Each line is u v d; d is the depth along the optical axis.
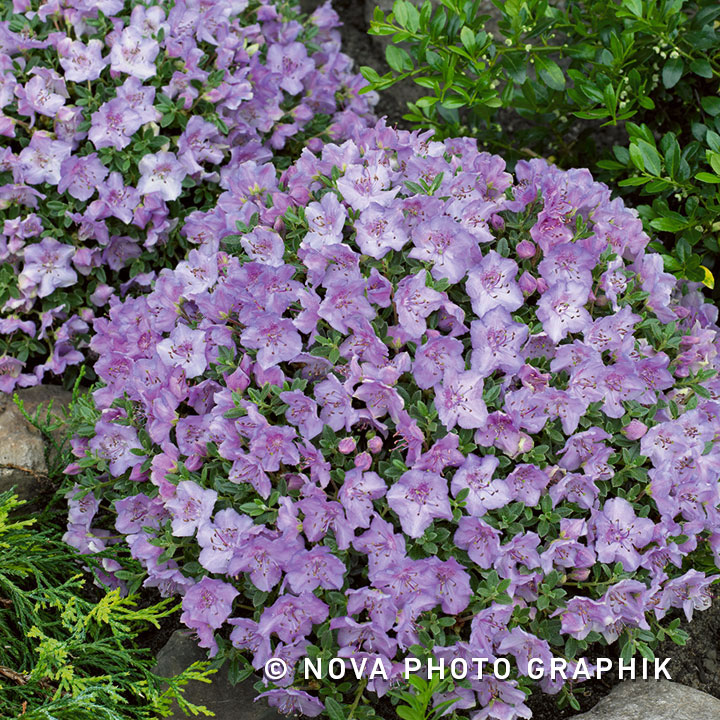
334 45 1.32
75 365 1.19
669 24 1.14
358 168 1.01
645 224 1.16
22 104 1.13
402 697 0.95
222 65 1.16
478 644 0.96
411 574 0.96
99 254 1.16
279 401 0.99
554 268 1.00
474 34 1.18
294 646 0.97
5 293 1.15
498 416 0.97
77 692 0.99
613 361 1.00
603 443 0.99
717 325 1.18
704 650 1.09
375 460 0.98
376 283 0.98
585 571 0.98
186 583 0.99
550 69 1.17
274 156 1.23
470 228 1.01
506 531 0.97
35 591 1.03
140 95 1.13
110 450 1.05
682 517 1.02
